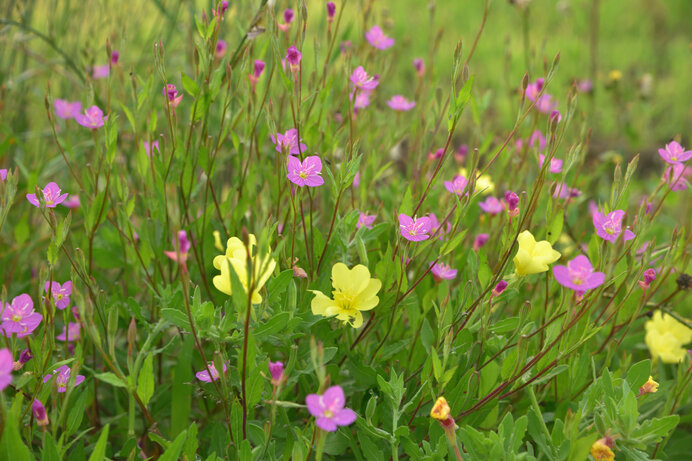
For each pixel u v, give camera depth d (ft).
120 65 2.06
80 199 1.89
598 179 2.55
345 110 2.07
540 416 1.65
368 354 1.83
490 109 3.53
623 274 1.69
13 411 1.58
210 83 1.85
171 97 1.78
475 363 1.77
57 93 2.59
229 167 2.26
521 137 2.33
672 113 4.08
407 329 1.93
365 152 2.17
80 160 2.24
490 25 5.15
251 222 1.89
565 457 1.61
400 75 4.02
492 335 1.80
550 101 2.28
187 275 1.60
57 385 1.62
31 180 2.08
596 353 1.90
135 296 2.02
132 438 1.62
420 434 1.77
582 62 4.56
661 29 5.25
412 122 2.18
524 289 1.98
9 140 2.17
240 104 1.90
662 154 1.82
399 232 1.70
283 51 2.03
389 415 1.74
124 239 1.93
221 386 1.69
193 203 1.92
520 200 1.69
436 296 1.91
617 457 1.75
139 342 1.88
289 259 1.70
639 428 1.60
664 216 2.48
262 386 1.62
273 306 1.69
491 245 2.05
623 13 5.35
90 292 1.74
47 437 1.55
